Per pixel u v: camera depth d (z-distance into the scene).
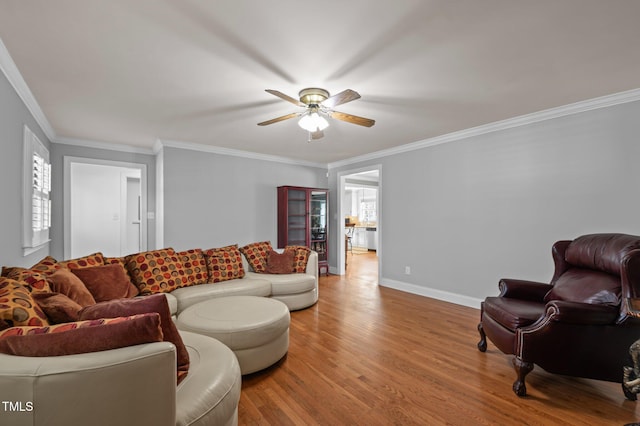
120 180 6.20
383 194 5.08
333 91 2.59
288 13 1.62
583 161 2.96
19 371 0.87
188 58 2.08
